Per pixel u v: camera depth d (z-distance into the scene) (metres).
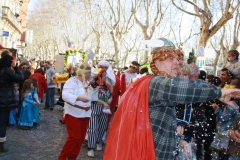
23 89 8.38
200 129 3.57
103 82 6.17
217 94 2.29
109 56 51.44
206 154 5.14
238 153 3.43
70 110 5.10
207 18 12.14
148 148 2.35
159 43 2.68
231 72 4.70
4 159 5.65
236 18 22.27
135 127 2.40
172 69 2.62
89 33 35.31
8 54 5.77
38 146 6.74
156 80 2.41
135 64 7.84
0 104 5.77
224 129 4.05
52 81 12.15
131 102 2.47
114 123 2.57
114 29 25.53
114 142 2.47
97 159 6.02
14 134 7.73
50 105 12.26
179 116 3.26
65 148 5.13
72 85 5.12
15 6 43.22
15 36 44.47
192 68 3.35
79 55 13.63
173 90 2.29
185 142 3.33
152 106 2.44
